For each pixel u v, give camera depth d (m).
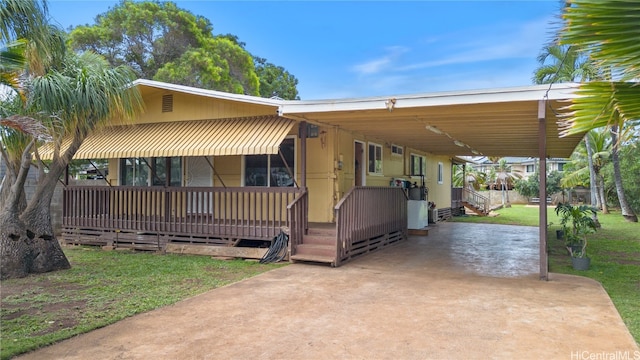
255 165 12.23
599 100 3.51
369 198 11.32
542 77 19.91
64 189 13.30
